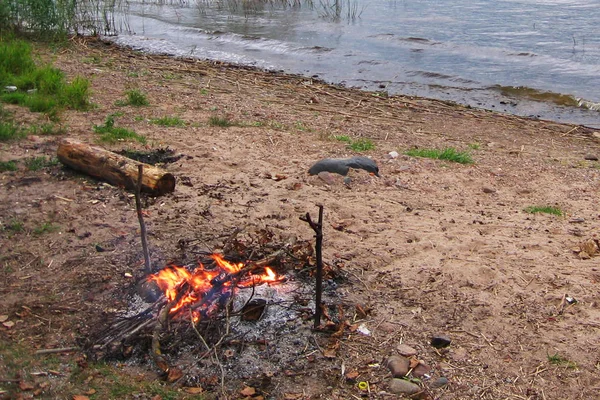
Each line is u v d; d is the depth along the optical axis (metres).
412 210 6.01
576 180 7.37
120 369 3.78
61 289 4.42
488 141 9.09
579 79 12.70
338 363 3.87
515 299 4.55
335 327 4.11
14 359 3.79
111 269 4.62
